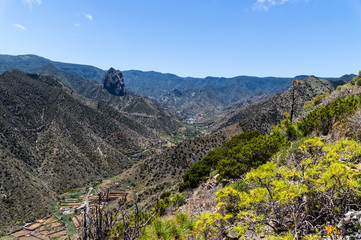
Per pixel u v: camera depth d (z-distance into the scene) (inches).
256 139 639.1
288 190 140.3
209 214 172.2
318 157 179.8
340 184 128.7
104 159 6594.5
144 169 4286.4
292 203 141.2
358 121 250.7
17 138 5334.6
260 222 147.6
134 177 4190.5
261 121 4655.5
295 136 502.0
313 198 136.1
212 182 485.1
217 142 4407.0
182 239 218.8
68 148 6018.7
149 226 228.7
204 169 845.8
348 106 321.7
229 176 461.1
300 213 141.9
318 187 134.0
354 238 105.3
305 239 119.7
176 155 4165.8
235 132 4601.4
